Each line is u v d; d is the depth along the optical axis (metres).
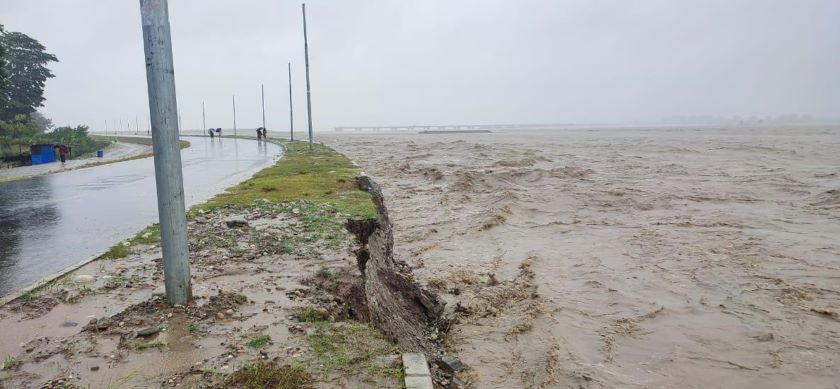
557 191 22.02
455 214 17.23
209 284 6.77
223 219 10.82
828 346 7.25
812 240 13.32
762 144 50.59
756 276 10.45
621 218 16.84
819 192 20.53
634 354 7.07
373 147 56.12
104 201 15.42
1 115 52.78
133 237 9.57
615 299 9.20
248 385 4.16
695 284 10.03
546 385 6.18
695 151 43.59
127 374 4.37
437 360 6.60
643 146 52.47
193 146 53.97
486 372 6.46
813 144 49.72
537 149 49.38
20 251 8.91
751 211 17.55
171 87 5.54
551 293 9.54
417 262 11.63
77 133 55.69
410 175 27.66
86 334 5.18
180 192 5.78
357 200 13.11
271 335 5.18
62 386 4.16
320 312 5.83
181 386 4.17
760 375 6.50
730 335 7.68
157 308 5.81
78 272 7.31
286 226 10.13
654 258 11.91
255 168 25.48
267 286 6.75
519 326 7.95
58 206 14.49
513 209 17.89
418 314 8.32
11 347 4.90
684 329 7.91
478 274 10.70
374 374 4.46
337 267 7.66
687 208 18.36
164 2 5.38
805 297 9.21
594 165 32.66
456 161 35.53
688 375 6.50
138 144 71.19
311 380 4.30
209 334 5.17
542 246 13.17
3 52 30.06
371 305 7.08
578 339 7.52
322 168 22.34
